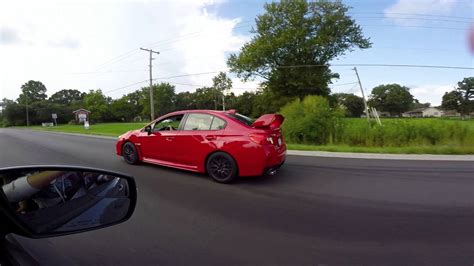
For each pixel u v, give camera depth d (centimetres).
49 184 162
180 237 304
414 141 1250
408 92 9938
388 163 759
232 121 543
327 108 1467
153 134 635
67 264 238
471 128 1228
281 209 396
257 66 3784
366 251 277
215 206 406
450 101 8269
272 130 535
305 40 3678
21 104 8094
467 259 261
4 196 139
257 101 4472
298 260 258
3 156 859
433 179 578
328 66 3497
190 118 593
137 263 248
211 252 271
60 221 164
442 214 379
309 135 1427
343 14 3612
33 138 1645
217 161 536
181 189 490
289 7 3600
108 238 298
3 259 143
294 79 3666
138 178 564
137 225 335
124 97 9050
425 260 260
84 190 182
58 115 8244
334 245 289
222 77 7669
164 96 8231
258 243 292
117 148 726
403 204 420
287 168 686
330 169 675
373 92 10288
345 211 390
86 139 1536
